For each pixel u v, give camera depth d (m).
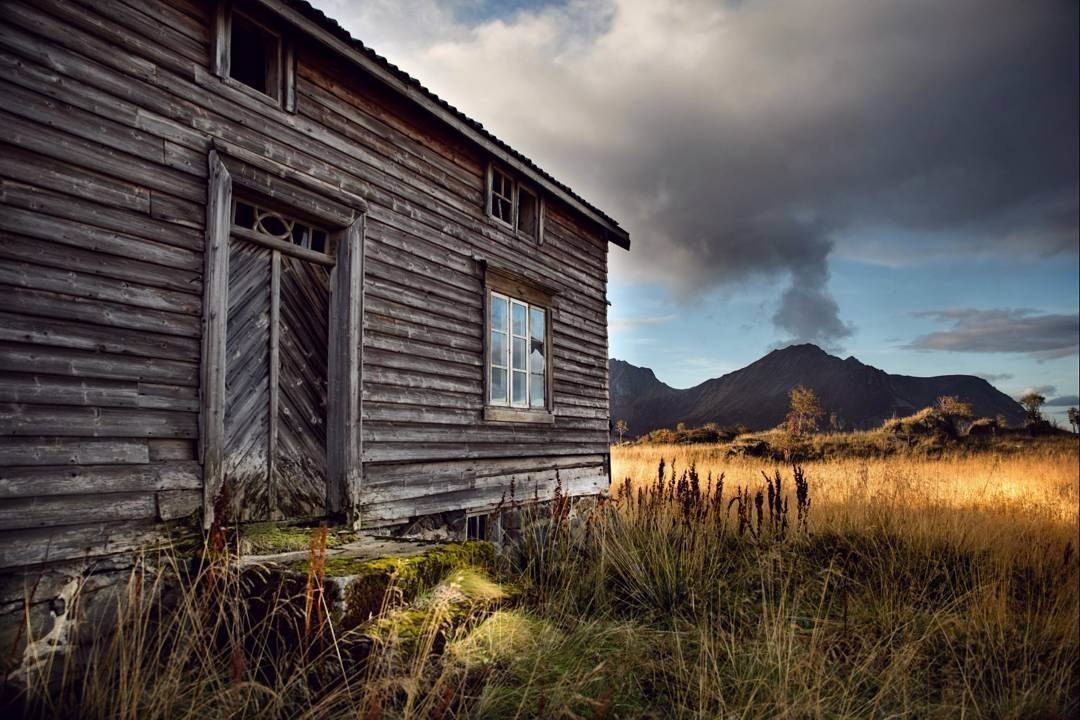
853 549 7.21
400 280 6.20
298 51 5.35
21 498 3.43
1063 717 4.32
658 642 4.63
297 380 5.29
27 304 3.55
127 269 4.02
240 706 2.97
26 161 3.61
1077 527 8.86
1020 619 5.77
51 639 3.45
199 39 4.61
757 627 4.81
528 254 8.34
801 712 3.66
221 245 4.54
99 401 3.81
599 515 6.98
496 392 7.68
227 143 4.69
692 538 6.56
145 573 3.87
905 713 3.86
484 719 3.23
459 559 4.61
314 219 5.45
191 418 4.29
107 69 4.02
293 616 3.36
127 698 2.83
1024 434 29.80
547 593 5.27
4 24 3.56
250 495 4.79
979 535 7.73
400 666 3.17
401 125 6.40
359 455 5.53
